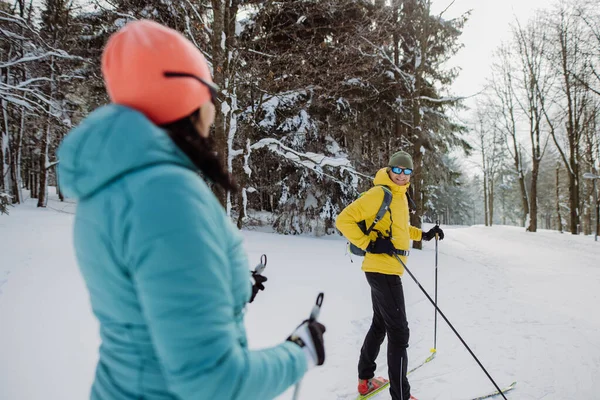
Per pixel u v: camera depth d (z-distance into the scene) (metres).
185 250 0.63
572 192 21.50
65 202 21.25
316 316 0.97
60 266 5.59
